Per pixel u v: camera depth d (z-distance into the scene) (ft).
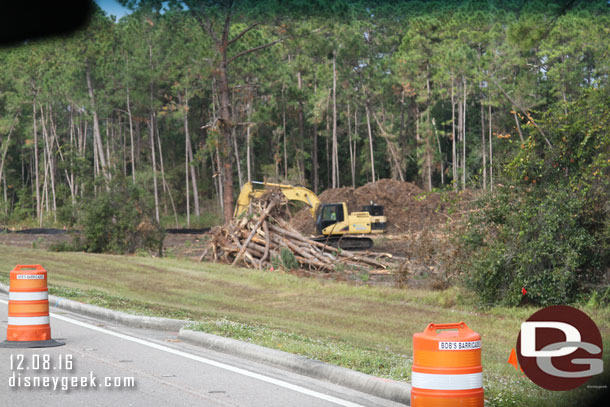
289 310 59.26
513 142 62.54
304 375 29.84
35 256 101.19
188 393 26.40
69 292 57.31
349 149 301.43
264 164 291.17
